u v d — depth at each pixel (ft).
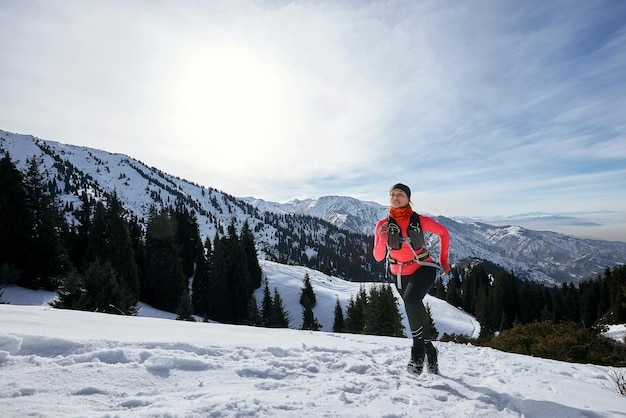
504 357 18.60
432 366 11.96
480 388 10.48
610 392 12.53
